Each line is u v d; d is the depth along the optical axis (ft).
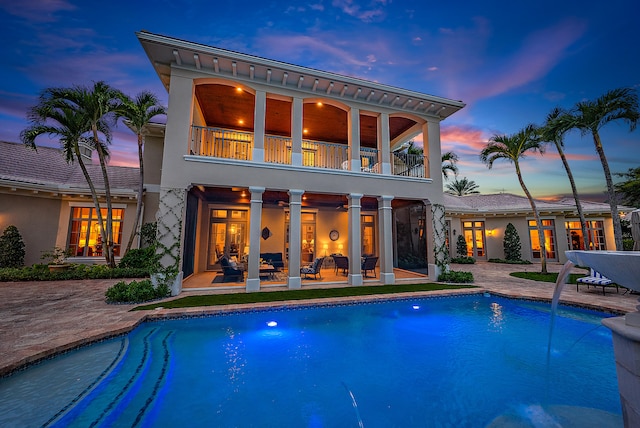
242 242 36.60
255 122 25.09
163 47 21.83
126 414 8.80
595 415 9.06
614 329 5.15
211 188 28.27
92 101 28.19
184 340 14.67
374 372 11.98
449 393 10.50
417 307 20.93
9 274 26.81
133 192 34.37
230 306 18.07
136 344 13.89
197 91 27.43
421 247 33.63
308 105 30.01
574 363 12.89
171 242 21.93
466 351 14.08
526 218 50.57
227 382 10.94
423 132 32.17
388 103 29.84
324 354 13.58
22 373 10.12
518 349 14.24
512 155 35.47
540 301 21.24
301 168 26.00
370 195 28.27
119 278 29.14
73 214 34.32
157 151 36.91
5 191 30.40
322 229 39.83
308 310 19.31
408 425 8.65
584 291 23.80
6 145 35.35
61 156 38.88
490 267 43.04
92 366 11.35
